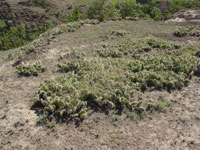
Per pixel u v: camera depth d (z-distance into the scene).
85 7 50.50
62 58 17.69
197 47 18.25
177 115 10.38
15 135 9.59
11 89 13.52
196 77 13.80
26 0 50.06
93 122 10.08
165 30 23.78
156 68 14.30
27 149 8.84
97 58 16.64
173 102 11.34
